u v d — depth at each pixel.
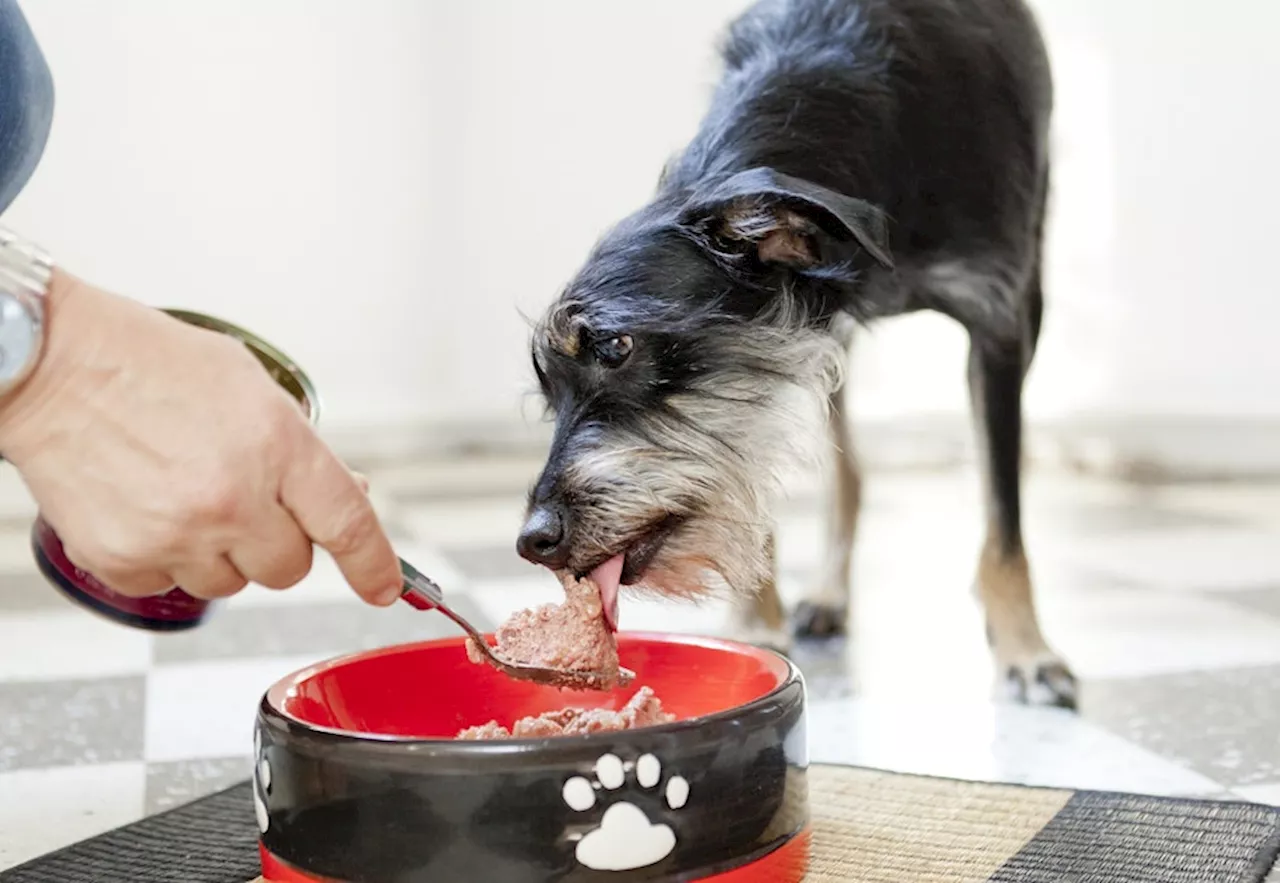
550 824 1.16
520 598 3.08
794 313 2.21
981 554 2.35
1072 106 5.06
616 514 2.10
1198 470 5.11
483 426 5.98
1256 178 4.88
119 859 1.51
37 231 5.08
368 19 5.52
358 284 5.66
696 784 1.20
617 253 2.19
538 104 5.76
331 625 2.91
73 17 5.04
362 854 1.19
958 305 2.37
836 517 2.85
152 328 0.98
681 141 5.76
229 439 0.97
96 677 2.49
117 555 0.98
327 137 5.52
